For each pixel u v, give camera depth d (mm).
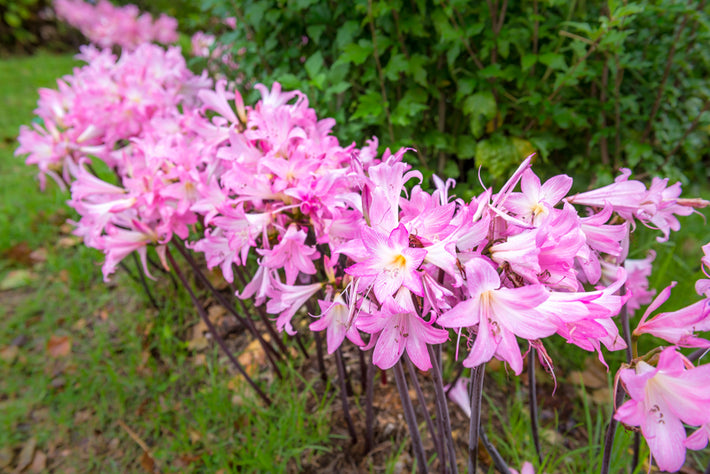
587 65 1089
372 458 854
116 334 1208
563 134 1246
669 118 1177
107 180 1641
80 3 2857
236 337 1145
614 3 857
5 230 1540
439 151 1193
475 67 1137
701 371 340
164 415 991
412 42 1143
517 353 369
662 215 549
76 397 1062
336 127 1122
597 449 849
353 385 981
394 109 1148
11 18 4012
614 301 402
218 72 1536
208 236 691
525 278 395
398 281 386
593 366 1003
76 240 1510
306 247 598
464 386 852
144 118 1024
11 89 2826
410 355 425
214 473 864
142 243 753
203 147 764
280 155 667
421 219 422
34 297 1359
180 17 2779
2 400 1090
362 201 460
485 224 399
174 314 1214
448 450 569
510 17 1098
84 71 1140
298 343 1016
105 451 961
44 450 976
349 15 1140
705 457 833
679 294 979
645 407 367
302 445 874
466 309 367
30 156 1067
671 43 1089
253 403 917
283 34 1268
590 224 459
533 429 731
